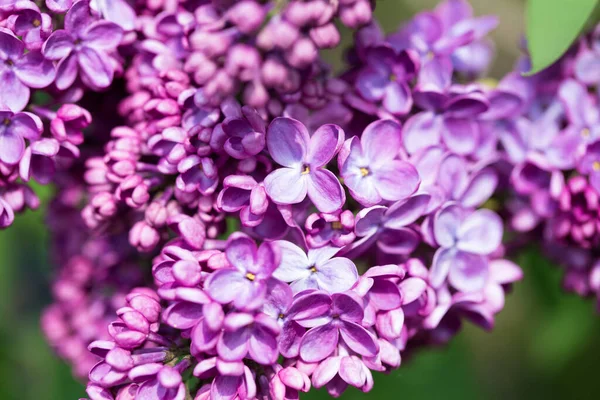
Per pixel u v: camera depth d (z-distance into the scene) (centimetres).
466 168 34
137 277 37
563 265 37
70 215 38
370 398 42
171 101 32
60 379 44
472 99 33
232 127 31
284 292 30
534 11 31
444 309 33
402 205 32
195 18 32
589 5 31
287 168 31
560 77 36
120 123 35
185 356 31
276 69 30
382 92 33
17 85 32
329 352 31
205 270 31
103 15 33
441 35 35
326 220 31
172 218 32
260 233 32
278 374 30
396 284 31
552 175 35
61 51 32
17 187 33
